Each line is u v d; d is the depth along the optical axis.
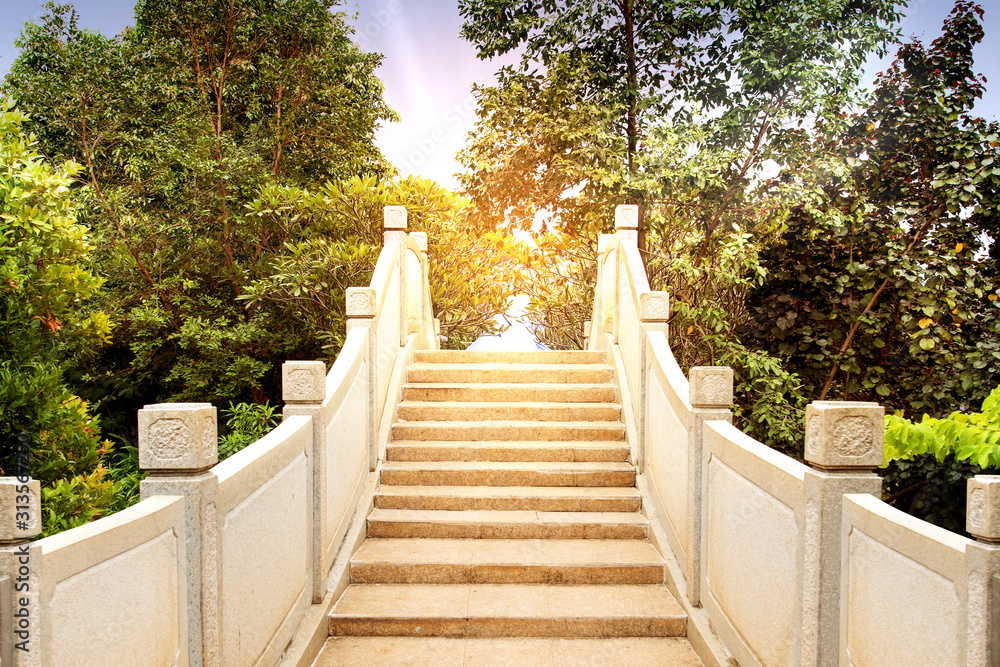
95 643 1.65
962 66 6.45
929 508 5.44
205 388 9.27
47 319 5.10
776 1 7.36
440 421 5.88
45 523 4.77
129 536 1.81
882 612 1.94
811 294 6.64
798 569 2.37
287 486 3.13
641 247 7.97
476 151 8.60
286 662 3.01
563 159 7.90
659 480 4.50
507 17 8.57
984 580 1.53
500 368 6.50
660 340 4.91
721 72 8.00
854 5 7.22
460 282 10.48
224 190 9.18
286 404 3.57
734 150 7.40
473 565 4.04
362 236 8.82
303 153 10.69
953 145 6.11
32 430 4.93
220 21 10.56
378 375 5.30
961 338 6.22
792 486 2.44
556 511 4.77
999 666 1.51
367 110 11.21
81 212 8.55
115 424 10.16
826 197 6.57
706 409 3.61
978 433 3.59
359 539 4.35
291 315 9.38
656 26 8.13
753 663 2.80
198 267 9.56
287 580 3.12
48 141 9.31
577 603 3.77
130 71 9.78
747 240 7.07
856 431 2.22
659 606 3.73
